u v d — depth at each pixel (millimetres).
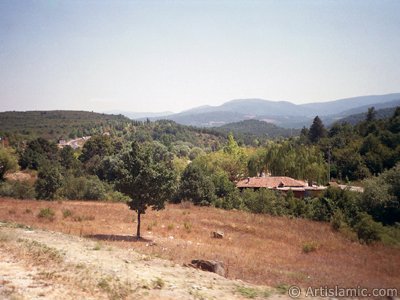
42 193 48562
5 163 69062
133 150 23969
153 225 29188
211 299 10703
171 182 23734
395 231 30562
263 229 30641
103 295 10148
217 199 50406
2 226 21094
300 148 78875
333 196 40062
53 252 14055
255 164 81625
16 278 10695
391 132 89125
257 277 14367
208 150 194875
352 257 21109
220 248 21000
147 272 13148
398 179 38906
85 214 32812
